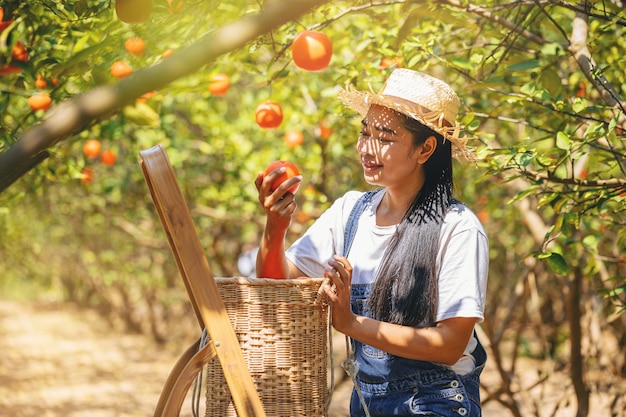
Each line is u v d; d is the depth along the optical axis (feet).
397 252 9.54
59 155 20.25
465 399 9.46
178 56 5.80
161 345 59.00
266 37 13.62
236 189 31.73
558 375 30.27
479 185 26.08
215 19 11.89
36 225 60.13
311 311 9.10
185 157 32.91
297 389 9.02
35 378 45.88
